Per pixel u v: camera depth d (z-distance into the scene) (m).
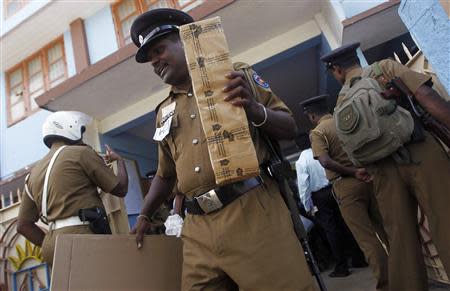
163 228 3.82
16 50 6.99
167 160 1.78
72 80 4.51
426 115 1.80
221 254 1.34
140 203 5.77
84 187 2.21
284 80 5.57
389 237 1.99
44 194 2.19
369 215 2.76
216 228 1.37
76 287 1.58
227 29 4.13
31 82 6.98
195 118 1.49
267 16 4.07
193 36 1.34
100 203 2.29
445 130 1.75
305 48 4.45
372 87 1.93
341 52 2.37
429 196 1.80
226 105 1.28
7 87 7.24
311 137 2.88
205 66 1.31
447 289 2.65
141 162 6.18
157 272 1.79
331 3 3.64
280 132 1.43
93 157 2.31
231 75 1.29
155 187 1.87
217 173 1.23
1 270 3.83
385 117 1.84
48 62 6.81
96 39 6.08
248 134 1.26
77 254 1.63
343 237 3.95
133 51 4.16
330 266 4.84
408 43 4.31
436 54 1.64
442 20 1.55
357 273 3.85
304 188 3.89
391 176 1.93
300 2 3.97
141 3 5.82
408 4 1.80
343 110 2.00
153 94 5.24
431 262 2.66
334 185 2.78
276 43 4.50
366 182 2.60
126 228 3.00
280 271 1.26
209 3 3.81
